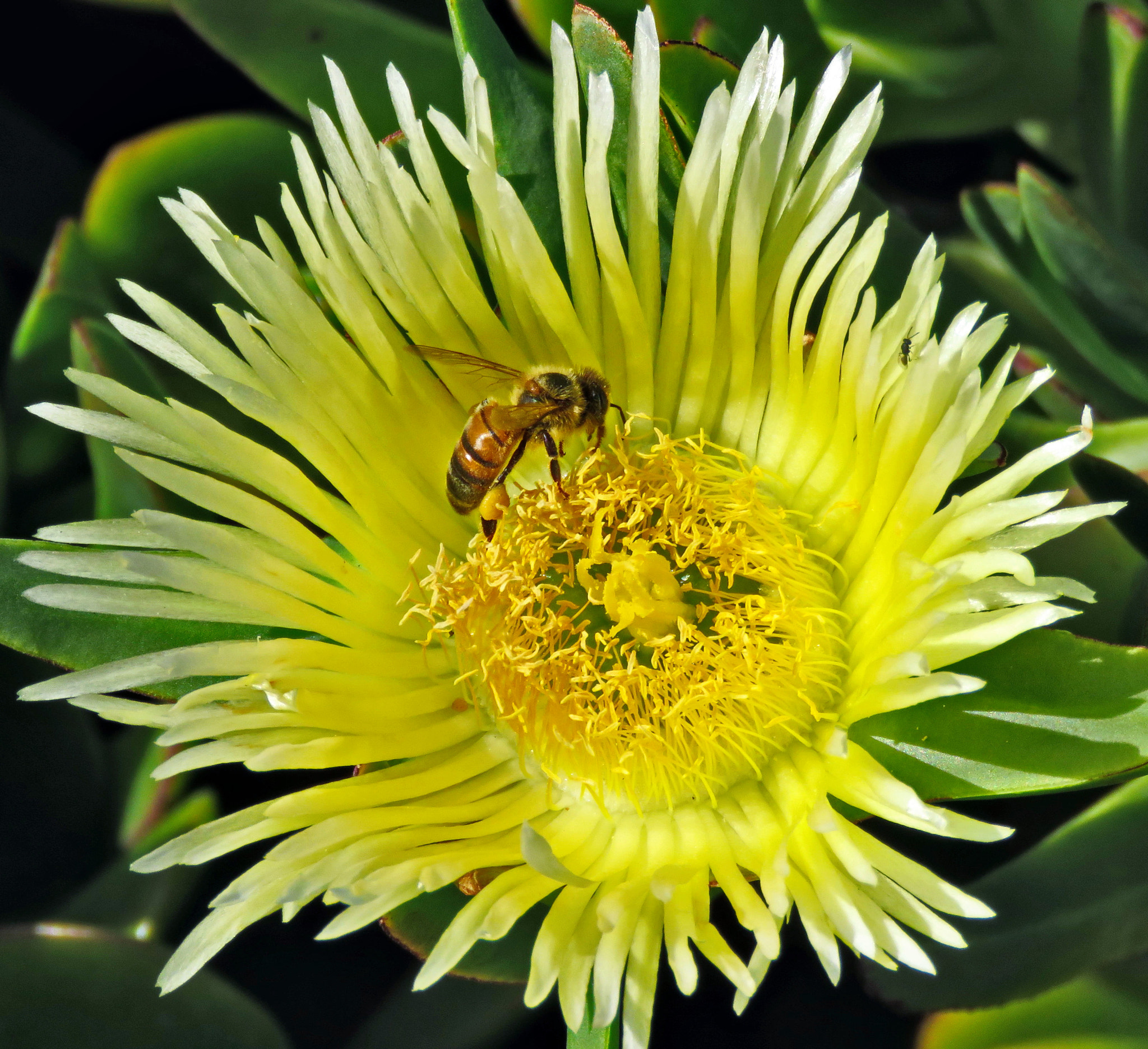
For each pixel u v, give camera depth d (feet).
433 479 1.07
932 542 1.00
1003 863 1.06
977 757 1.00
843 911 0.98
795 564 1.05
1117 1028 1.03
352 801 1.02
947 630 0.99
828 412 1.04
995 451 1.02
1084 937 1.02
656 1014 1.07
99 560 1.02
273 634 1.05
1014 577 1.02
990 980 1.03
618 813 1.04
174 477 1.02
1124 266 1.06
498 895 1.00
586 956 0.99
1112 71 1.07
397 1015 1.06
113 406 1.03
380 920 1.01
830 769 1.01
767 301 1.05
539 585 1.06
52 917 1.06
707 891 1.00
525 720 1.05
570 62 1.03
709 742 1.03
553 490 1.06
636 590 1.05
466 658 1.05
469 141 1.04
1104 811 1.03
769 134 1.03
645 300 1.05
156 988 1.05
